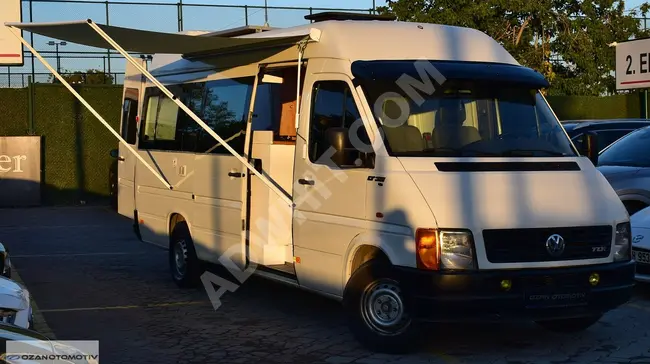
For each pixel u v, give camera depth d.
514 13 29.78
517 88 7.84
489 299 6.45
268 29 9.57
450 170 6.87
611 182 11.34
